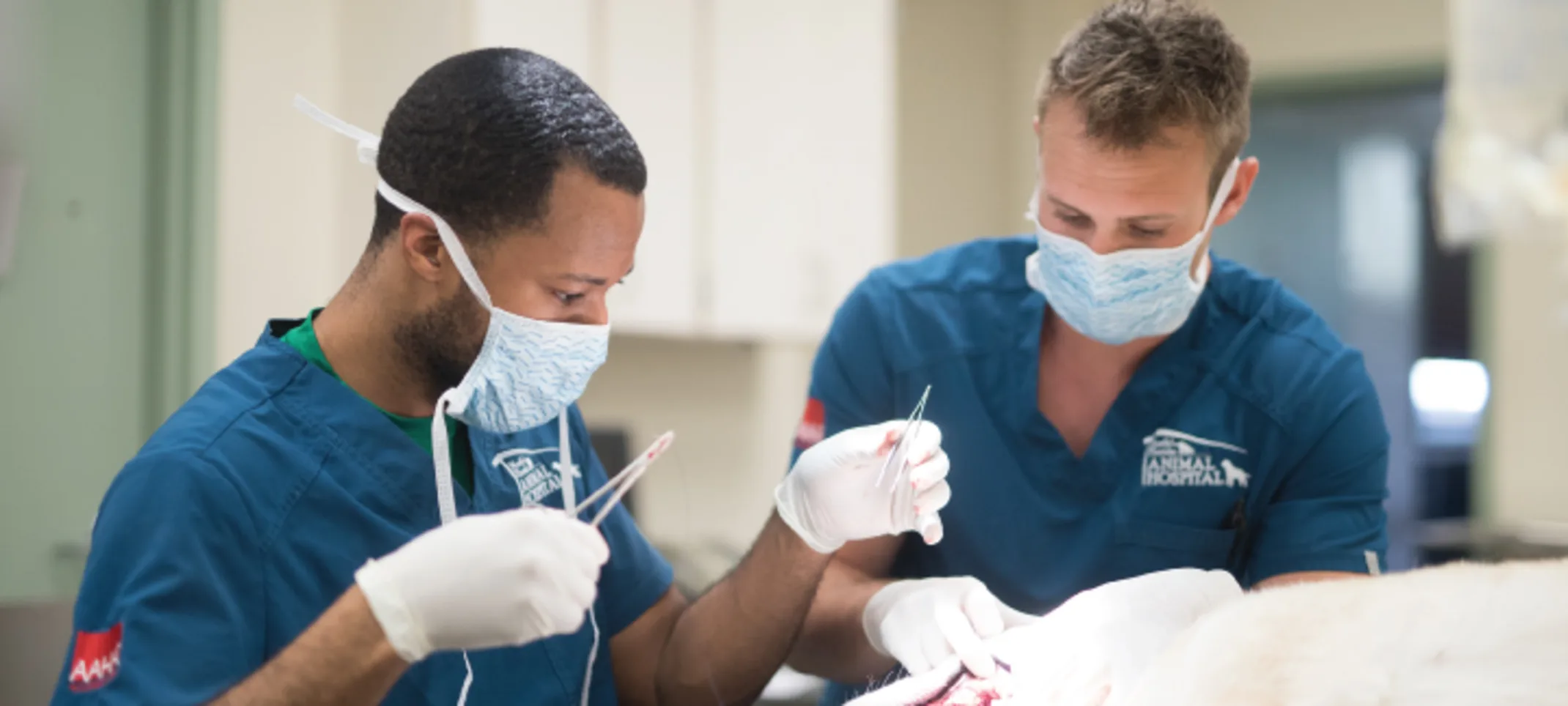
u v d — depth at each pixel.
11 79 2.45
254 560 1.02
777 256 3.27
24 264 2.48
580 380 1.10
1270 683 0.67
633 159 1.04
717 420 3.62
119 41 2.63
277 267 2.79
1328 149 4.54
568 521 0.91
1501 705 0.61
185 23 2.66
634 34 2.93
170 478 0.99
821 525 1.15
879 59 3.52
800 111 3.33
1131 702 0.74
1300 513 1.36
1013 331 1.45
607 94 2.88
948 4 4.59
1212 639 0.72
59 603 1.87
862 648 1.27
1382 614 0.69
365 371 1.11
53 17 2.52
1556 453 4.00
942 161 4.57
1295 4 4.39
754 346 3.74
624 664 1.29
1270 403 1.38
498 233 1.00
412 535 1.10
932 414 1.45
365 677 0.86
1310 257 4.59
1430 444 4.38
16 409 2.49
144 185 2.68
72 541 2.59
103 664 0.93
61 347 2.55
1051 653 0.99
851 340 1.48
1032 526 1.41
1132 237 1.26
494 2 2.62
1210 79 1.22
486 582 0.85
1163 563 1.39
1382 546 1.36
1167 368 1.41
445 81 1.02
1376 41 4.26
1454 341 4.33
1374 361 4.48
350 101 2.84
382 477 1.10
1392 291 4.45
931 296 1.48
